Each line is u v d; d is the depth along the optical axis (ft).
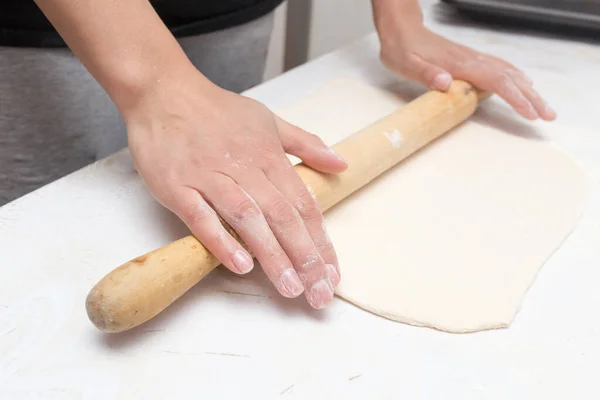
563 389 1.43
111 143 3.02
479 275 1.70
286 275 1.51
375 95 2.72
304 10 4.90
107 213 1.92
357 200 2.01
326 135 2.37
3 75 2.61
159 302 1.43
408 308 1.59
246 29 3.22
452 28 3.48
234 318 1.58
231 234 1.59
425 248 1.80
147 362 1.45
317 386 1.41
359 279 1.68
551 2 3.37
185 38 2.92
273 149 1.76
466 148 2.35
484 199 2.03
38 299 1.61
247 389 1.39
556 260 1.81
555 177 2.17
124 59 1.77
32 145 2.86
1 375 1.41
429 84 2.49
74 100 2.77
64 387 1.38
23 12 2.44
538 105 2.46
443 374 1.45
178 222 1.89
